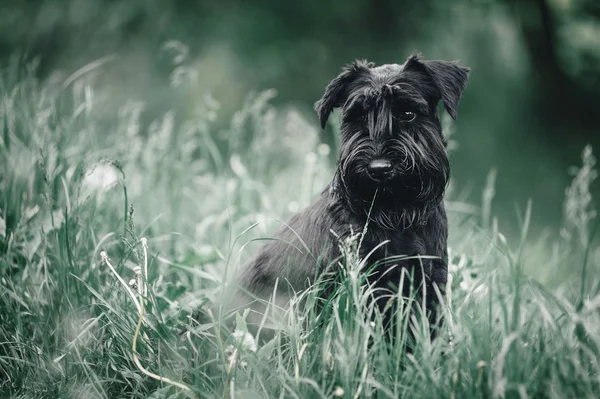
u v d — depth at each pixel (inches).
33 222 225.9
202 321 197.3
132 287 185.6
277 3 751.1
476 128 759.7
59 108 260.7
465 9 788.0
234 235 274.4
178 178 303.1
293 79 739.4
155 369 173.0
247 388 158.4
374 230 183.2
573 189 263.6
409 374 152.6
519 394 143.9
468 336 156.9
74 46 741.3
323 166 299.9
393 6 782.5
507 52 816.9
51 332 189.6
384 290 183.3
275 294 176.6
